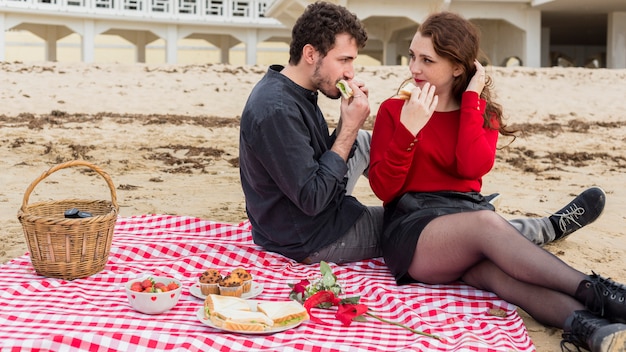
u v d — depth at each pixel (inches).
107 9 1266.0
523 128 558.6
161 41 2159.2
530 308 138.0
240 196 300.4
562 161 427.5
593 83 741.3
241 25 1396.4
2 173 337.4
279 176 150.6
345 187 172.4
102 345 114.3
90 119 528.1
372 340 124.9
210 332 124.6
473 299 147.6
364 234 166.7
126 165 373.7
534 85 724.7
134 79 696.4
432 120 154.6
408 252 150.5
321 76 153.0
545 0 1016.2
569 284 129.3
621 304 121.3
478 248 140.6
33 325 123.5
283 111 148.6
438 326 132.2
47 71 699.4
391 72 754.2
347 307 133.4
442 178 153.6
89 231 150.2
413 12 1039.6
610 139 518.0
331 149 155.6
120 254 169.2
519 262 134.5
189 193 304.2
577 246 210.5
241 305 129.7
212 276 143.4
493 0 1058.1
